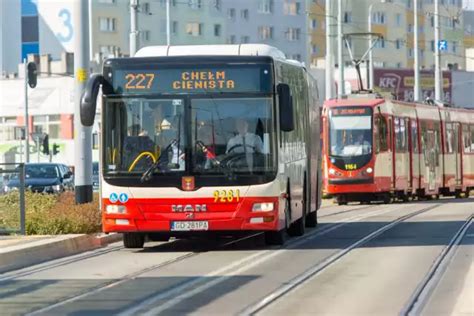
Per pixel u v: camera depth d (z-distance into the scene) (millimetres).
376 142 80000
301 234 45969
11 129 172500
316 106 52500
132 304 24906
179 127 37125
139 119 37281
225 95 37156
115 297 26266
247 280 29344
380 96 82500
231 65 37250
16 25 194375
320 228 51469
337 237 45000
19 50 194000
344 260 34750
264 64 37219
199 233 37906
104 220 37406
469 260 34438
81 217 44438
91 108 36062
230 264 33906
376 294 26141
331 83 103688
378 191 79875
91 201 49094
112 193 37188
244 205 36750
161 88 37312
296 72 44219
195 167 36906
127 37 196625
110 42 194750
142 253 38688
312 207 49594
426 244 40719
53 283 29719
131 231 37188
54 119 169250
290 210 41094
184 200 36812
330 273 30906
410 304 24250
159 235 40062
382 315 22594
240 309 23750
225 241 43969
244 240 44188
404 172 85125
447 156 96875
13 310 24391
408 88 176500
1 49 193875
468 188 104188
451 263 33500
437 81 126750
